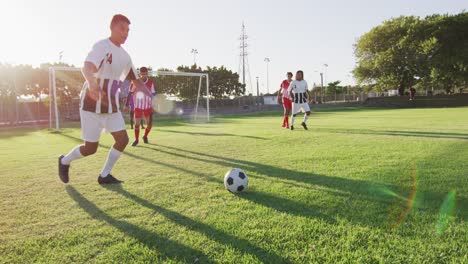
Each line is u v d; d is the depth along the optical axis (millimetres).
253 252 1952
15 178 4164
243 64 57281
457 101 37125
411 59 39938
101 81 3564
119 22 3541
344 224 2334
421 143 6219
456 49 38281
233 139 8016
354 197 2938
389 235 2141
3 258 1976
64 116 25938
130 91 7359
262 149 6148
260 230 2256
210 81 44219
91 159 5586
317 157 5023
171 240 2148
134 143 7246
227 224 2379
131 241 2150
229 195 3127
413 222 2344
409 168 4039
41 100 27875
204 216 2566
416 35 40438
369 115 19141
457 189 3092
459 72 39625
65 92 25516
